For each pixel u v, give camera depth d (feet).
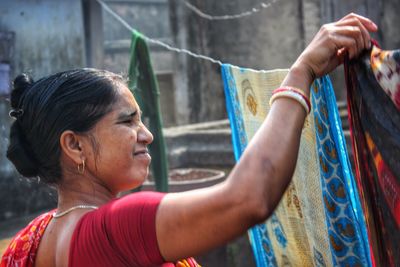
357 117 5.21
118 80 5.03
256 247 7.93
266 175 4.06
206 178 20.63
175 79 42.11
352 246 6.14
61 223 4.89
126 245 4.28
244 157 4.15
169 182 19.63
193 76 41.98
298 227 7.01
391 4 36.68
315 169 6.41
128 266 4.31
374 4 36.35
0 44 25.76
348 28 4.81
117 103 4.90
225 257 19.42
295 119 4.32
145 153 5.02
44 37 27.43
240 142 7.96
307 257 7.02
